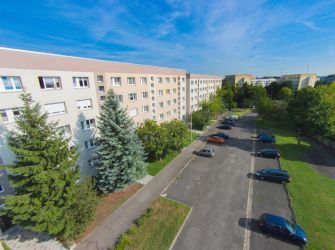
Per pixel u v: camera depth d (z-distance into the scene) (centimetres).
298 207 1633
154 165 2597
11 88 1490
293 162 2531
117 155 1862
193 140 3669
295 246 1274
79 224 1320
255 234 1388
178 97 4631
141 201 1825
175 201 1803
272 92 8794
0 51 1384
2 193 1526
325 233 1343
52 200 1237
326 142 3181
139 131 2531
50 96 1741
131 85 2911
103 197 1902
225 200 1795
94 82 2177
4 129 1457
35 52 1598
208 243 1324
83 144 2111
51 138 1280
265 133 3816
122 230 1475
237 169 2419
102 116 1922
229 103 7238
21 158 1184
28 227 1204
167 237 1377
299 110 3008
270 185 2022
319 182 2011
